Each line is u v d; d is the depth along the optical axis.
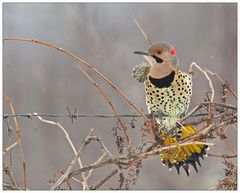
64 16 15.37
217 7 15.96
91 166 6.24
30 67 15.02
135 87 14.32
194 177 12.43
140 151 6.39
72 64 14.95
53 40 15.34
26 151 13.34
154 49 8.42
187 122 6.78
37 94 14.69
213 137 6.47
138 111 6.43
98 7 15.44
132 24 15.40
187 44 15.73
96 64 14.60
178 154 7.35
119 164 6.29
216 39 15.66
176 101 8.41
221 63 15.23
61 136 13.72
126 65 14.66
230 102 13.16
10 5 15.66
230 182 6.25
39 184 12.80
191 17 15.98
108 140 13.31
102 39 14.98
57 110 14.49
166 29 15.77
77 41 15.05
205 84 14.07
